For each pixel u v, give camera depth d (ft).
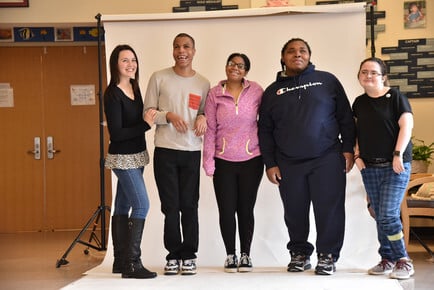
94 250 17.93
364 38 14.44
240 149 12.94
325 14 14.56
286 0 16.69
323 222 12.74
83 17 21.38
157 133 13.12
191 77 13.29
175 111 13.07
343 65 14.51
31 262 16.25
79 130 23.99
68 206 23.99
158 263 14.64
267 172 13.14
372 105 12.44
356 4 14.40
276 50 14.73
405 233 15.56
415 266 14.21
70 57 23.98
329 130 12.73
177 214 13.01
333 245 12.80
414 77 20.29
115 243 13.42
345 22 14.51
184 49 13.00
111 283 12.21
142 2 21.25
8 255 17.70
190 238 13.03
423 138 20.30
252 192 13.05
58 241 20.76
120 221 13.42
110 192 23.85
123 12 21.26
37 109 24.00
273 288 11.37
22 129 24.00
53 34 23.18
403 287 11.61
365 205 14.37
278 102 12.82
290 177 12.85
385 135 12.28
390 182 12.31
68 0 21.36
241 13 14.67
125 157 12.53
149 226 14.83
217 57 14.84
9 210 23.95
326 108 12.69
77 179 23.99
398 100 12.26
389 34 20.39
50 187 24.00
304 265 13.19
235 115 12.94
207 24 14.87
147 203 12.87
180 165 12.98
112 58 12.72
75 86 23.99
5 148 23.99
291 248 13.30
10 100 23.99
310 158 12.71
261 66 14.76
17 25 22.16
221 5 21.04
